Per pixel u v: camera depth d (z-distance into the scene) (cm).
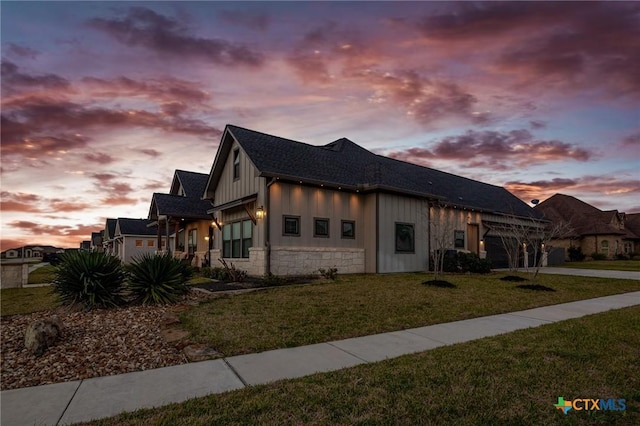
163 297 862
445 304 861
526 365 445
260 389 379
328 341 573
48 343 545
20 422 318
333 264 1472
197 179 2369
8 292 1266
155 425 304
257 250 1346
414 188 1702
